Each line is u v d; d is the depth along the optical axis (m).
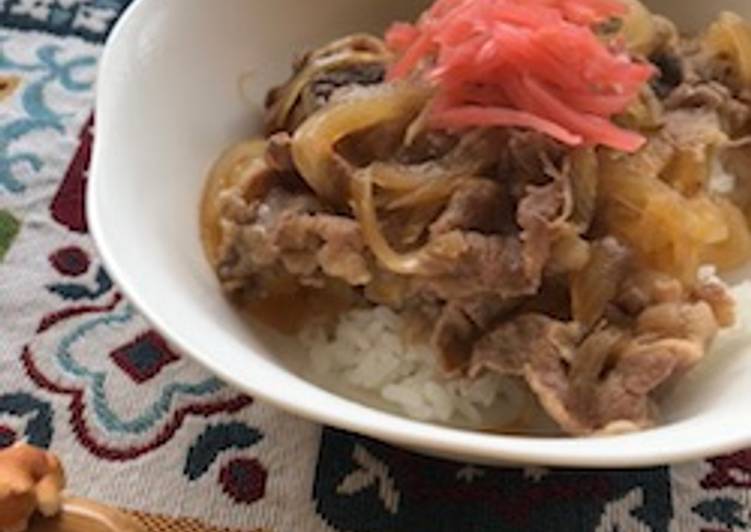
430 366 0.20
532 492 0.19
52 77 0.27
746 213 0.23
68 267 0.23
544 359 0.19
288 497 0.19
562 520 0.19
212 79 0.22
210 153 0.22
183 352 0.17
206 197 0.21
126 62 0.21
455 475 0.20
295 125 0.22
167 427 0.20
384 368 0.21
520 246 0.19
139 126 0.21
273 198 0.20
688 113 0.22
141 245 0.19
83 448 0.20
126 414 0.20
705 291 0.20
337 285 0.21
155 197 0.20
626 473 0.20
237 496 0.19
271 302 0.21
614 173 0.20
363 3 0.24
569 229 0.19
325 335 0.21
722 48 0.23
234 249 0.20
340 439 0.20
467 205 0.19
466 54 0.19
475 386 0.20
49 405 0.20
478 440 0.16
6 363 0.21
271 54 0.23
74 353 0.21
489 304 0.19
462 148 0.20
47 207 0.24
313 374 0.21
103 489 0.19
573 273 0.19
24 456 0.17
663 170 0.21
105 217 0.19
